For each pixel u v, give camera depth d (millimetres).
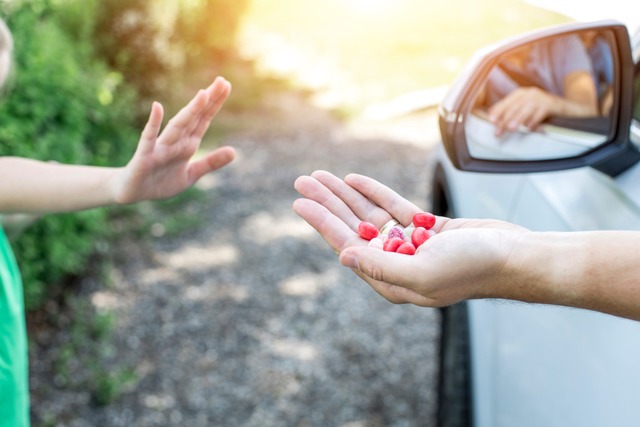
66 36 5121
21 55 3756
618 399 1347
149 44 6711
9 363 1560
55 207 1553
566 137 1866
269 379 3617
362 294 4469
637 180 1537
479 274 1080
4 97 1669
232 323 4105
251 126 8477
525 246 1074
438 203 3246
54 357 3650
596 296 1042
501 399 2021
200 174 1631
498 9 12469
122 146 5516
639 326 1346
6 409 1570
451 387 2520
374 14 14266
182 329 4016
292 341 3949
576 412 1504
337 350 3871
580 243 1061
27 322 3846
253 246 5109
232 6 10602
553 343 1686
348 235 1307
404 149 7848
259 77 10891
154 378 3582
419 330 4066
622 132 1568
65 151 3924
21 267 3510
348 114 9133
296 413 3371
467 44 12664
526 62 1978
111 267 4598
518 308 1962
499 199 2268
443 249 1078
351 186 1447
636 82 1757
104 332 3850
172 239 5133
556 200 1830
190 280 4559
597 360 1458
